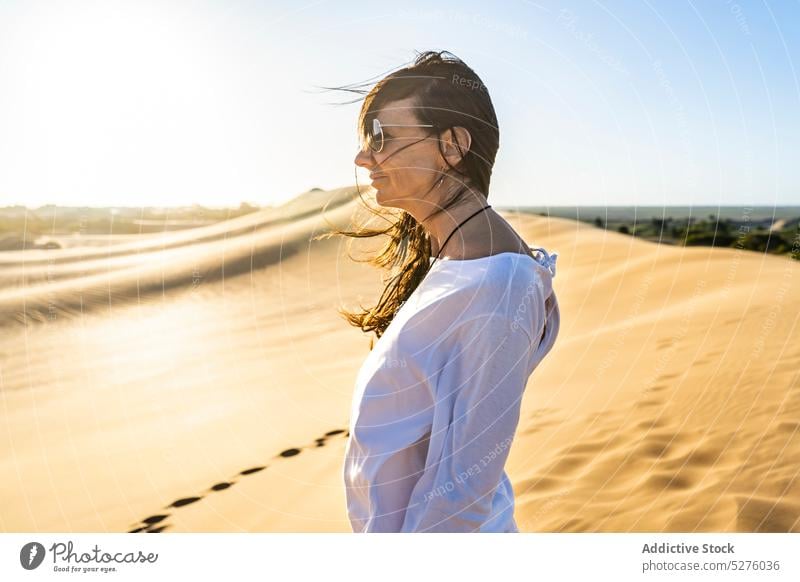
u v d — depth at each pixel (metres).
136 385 6.46
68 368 7.07
